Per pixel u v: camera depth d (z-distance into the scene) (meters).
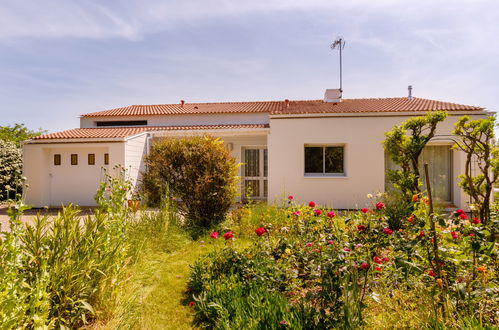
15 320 2.09
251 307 2.88
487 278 2.71
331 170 11.22
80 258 2.98
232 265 3.92
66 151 11.73
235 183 7.67
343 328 2.29
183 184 7.25
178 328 2.95
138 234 5.52
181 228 6.66
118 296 3.22
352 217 4.28
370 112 10.59
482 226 2.98
